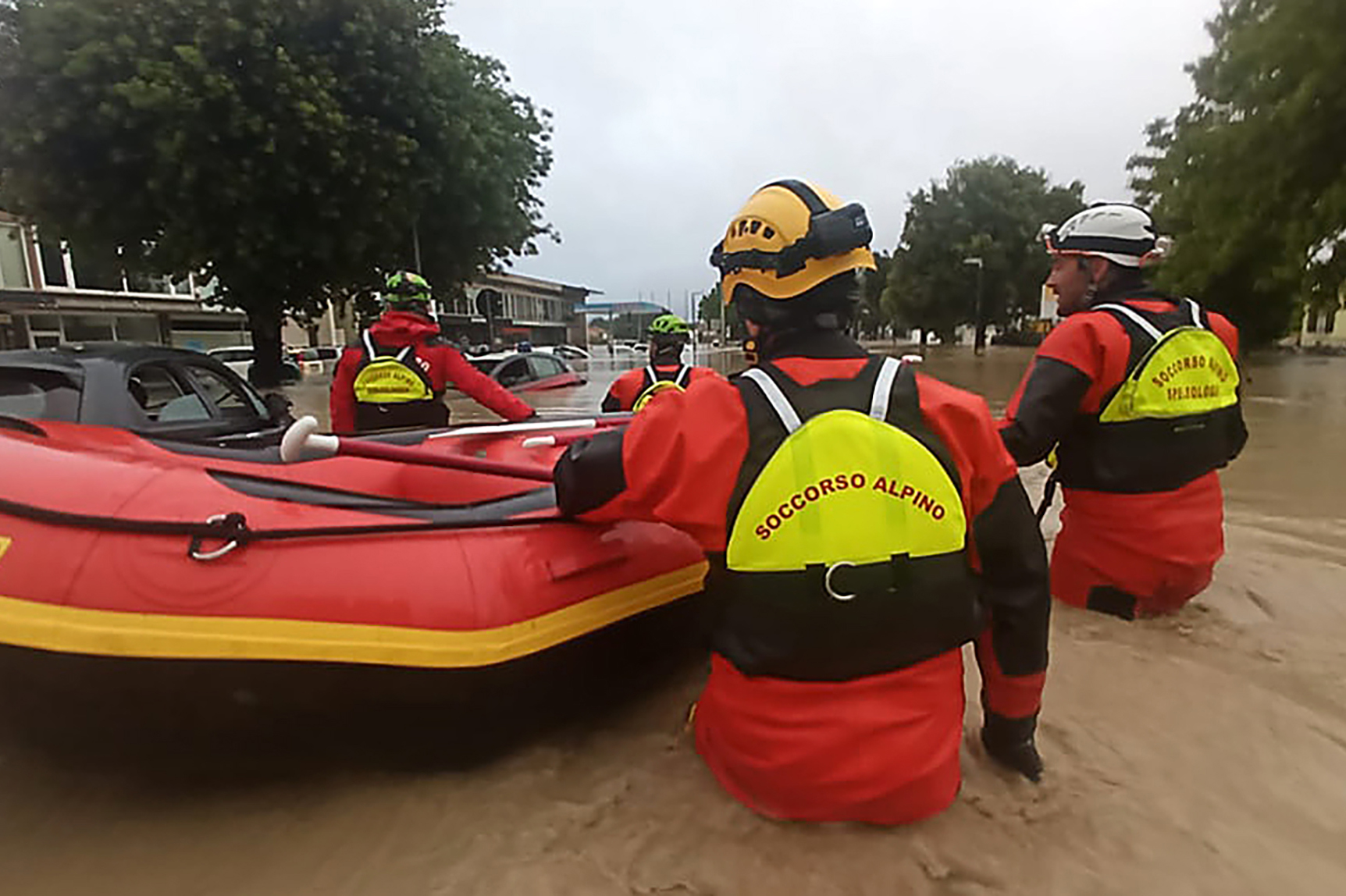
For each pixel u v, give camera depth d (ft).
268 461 9.98
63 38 31.86
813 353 6.76
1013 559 7.17
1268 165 57.36
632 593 8.75
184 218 33.32
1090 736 8.85
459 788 7.95
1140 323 11.24
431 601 7.45
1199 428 11.39
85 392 13.29
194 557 7.18
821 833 6.97
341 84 33.99
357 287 42.55
